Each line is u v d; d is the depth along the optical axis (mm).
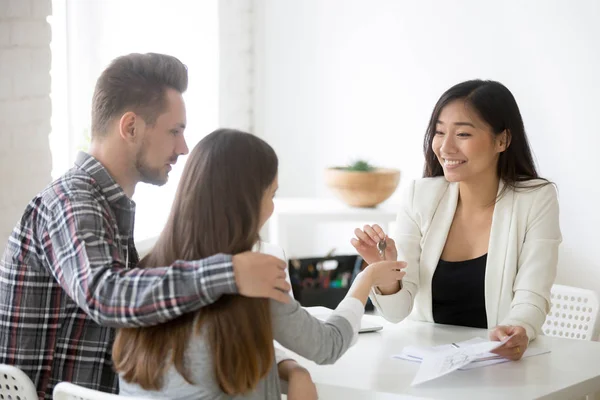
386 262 2328
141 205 4918
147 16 4848
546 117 4270
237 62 5203
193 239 1897
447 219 2967
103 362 2193
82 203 2059
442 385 2260
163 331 1896
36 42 3348
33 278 2168
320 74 5180
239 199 1898
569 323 3217
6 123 3229
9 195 3260
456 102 2834
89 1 4605
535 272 2797
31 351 2180
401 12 4805
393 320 2895
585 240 4188
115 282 1850
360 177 4477
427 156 3055
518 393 2193
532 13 4270
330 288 4785
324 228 5336
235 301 1863
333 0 5070
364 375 2342
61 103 4516
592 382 2316
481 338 2617
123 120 2207
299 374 2105
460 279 2918
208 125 5156
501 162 2920
